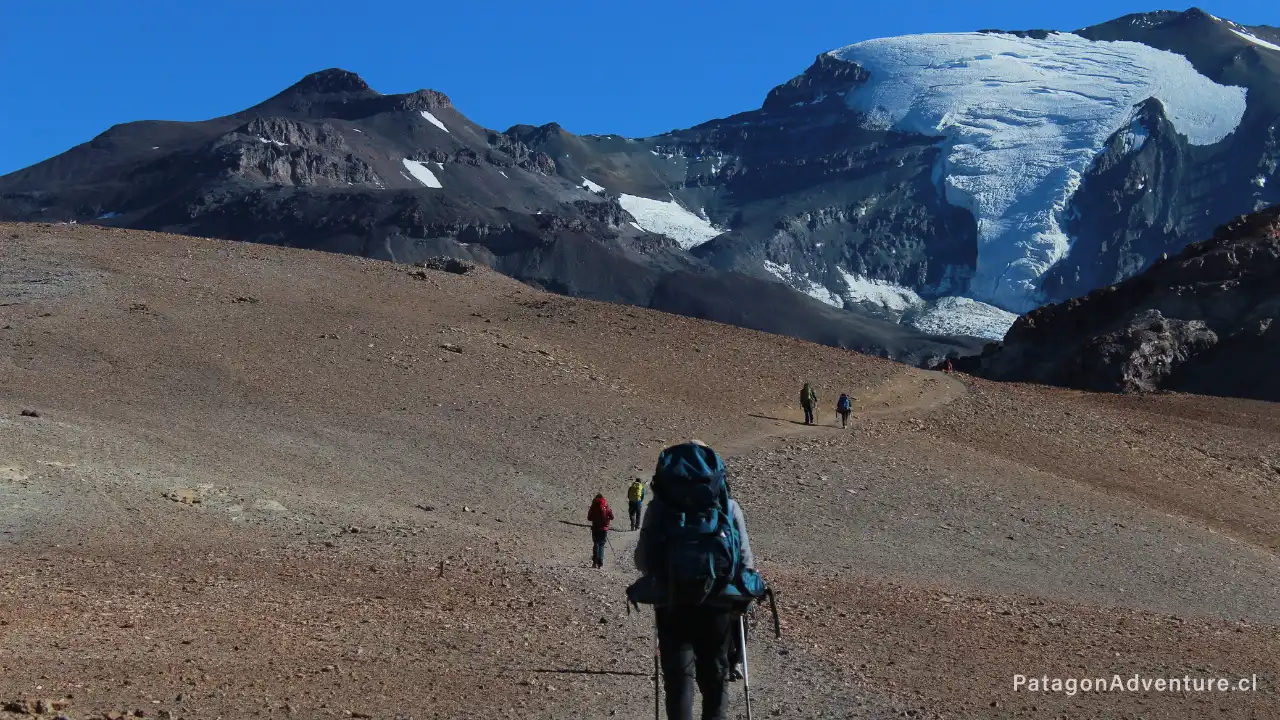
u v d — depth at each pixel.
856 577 25.00
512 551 24.91
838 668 13.27
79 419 34.28
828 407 48.19
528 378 46.31
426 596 17.58
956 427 46.81
